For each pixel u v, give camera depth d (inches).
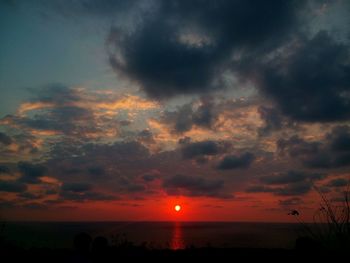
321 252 269.7
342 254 257.6
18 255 325.4
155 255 337.4
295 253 297.6
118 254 330.3
